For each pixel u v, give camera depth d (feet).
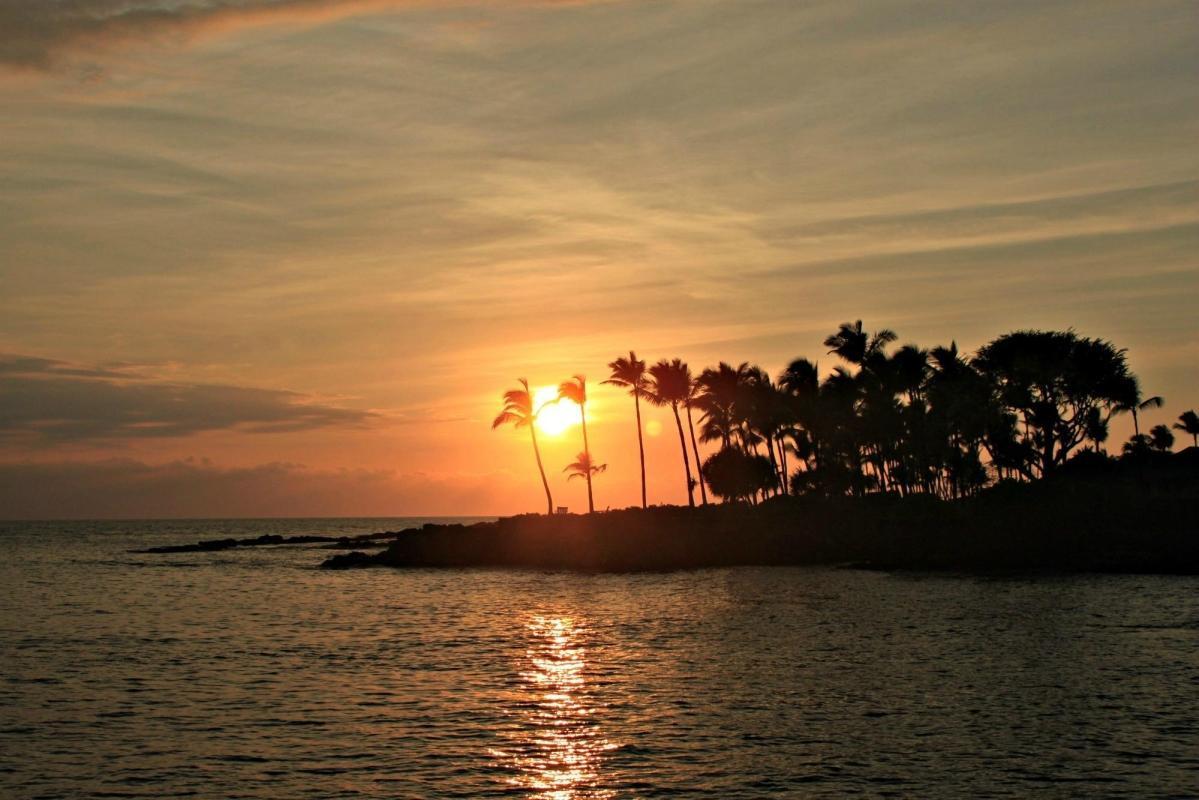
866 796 60.90
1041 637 117.70
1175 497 249.75
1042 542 229.04
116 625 148.05
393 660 111.75
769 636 125.18
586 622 145.18
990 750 70.23
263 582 237.66
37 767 68.39
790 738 74.28
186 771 67.26
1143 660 101.55
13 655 117.19
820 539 258.98
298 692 93.15
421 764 68.49
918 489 319.47
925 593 171.12
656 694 90.74
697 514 293.43
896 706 84.12
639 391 317.42
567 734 76.23
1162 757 67.77
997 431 291.58
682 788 62.75
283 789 63.36
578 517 310.86
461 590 206.39
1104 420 306.96
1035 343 300.81
